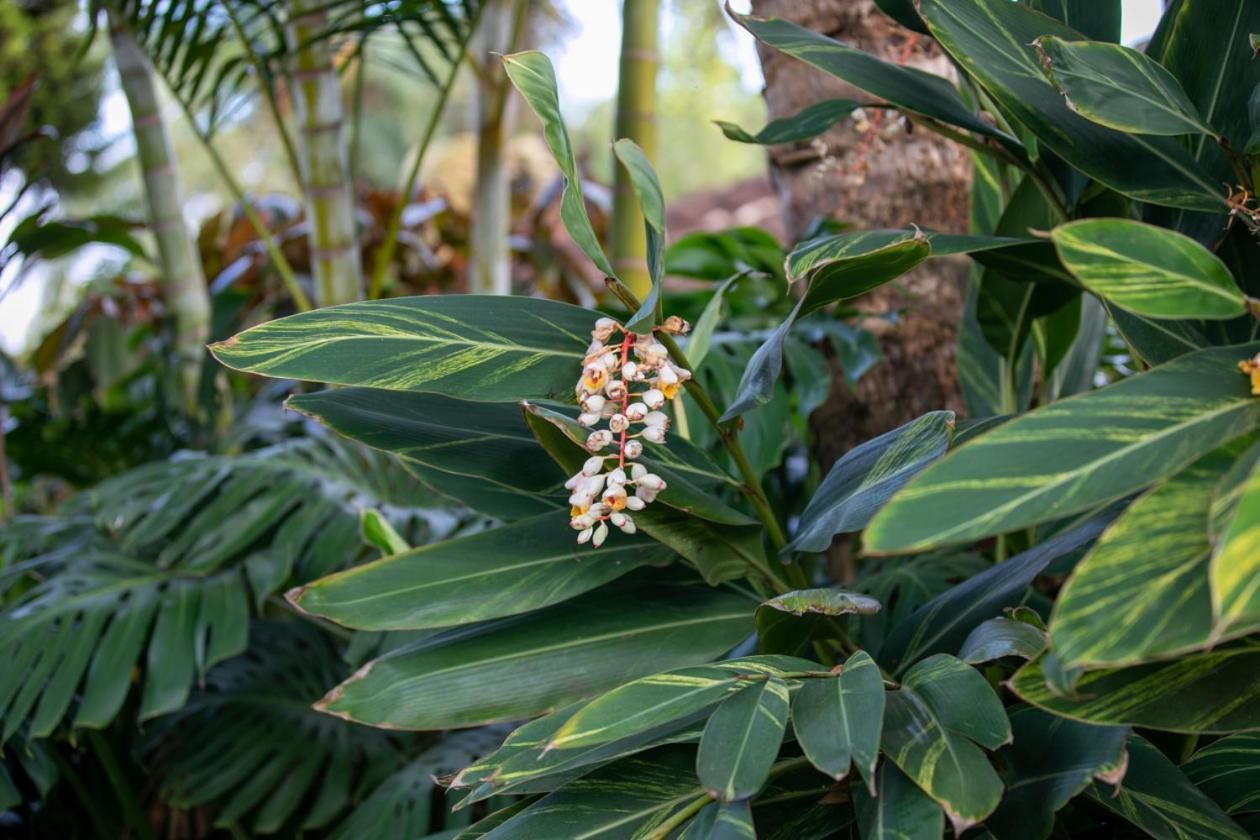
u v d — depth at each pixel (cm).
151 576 249
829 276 154
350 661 236
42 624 234
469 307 160
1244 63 162
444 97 307
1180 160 160
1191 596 123
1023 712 158
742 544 166
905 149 244
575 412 165
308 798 269
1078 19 173
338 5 279
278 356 151
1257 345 137
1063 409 131
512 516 180
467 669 163
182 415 353
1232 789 158
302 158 312
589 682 162
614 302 304
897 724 146
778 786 159
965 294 247
